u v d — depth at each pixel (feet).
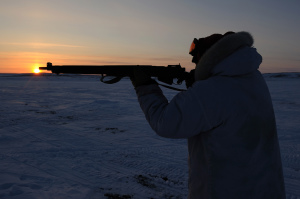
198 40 4.10
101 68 4.47
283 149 23.07
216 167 3.54
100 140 25.94
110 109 50.57
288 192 14.23
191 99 3.43
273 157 3.64
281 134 29.43
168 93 96.22
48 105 56.49
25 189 13.21
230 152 3.46
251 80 3.64
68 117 40.86
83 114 44.21
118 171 16.97
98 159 19.53
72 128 31.99
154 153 21.54
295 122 37.76
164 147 23.57
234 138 3.44
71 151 21.74
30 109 49.49
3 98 71.77
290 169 17.95
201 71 3.72
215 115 3.39
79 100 68.90
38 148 22.50
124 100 69.97
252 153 3.44
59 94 89.81
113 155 20.72
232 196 3.47
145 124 35.24
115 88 135.54
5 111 46.01
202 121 3.41
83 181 14.94
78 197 12.62
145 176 16.21
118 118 40.27
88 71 4.45
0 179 14.60
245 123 3.44
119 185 14.60
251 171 3.45
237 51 3.52
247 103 3.47
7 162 18.26
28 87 135.13
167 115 3.48
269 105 3.74
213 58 3.56
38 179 14.92
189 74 4.41
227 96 3.41
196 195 3.83
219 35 3.96
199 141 3.77
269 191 3.55
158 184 14.97
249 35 3.66
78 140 25.82
